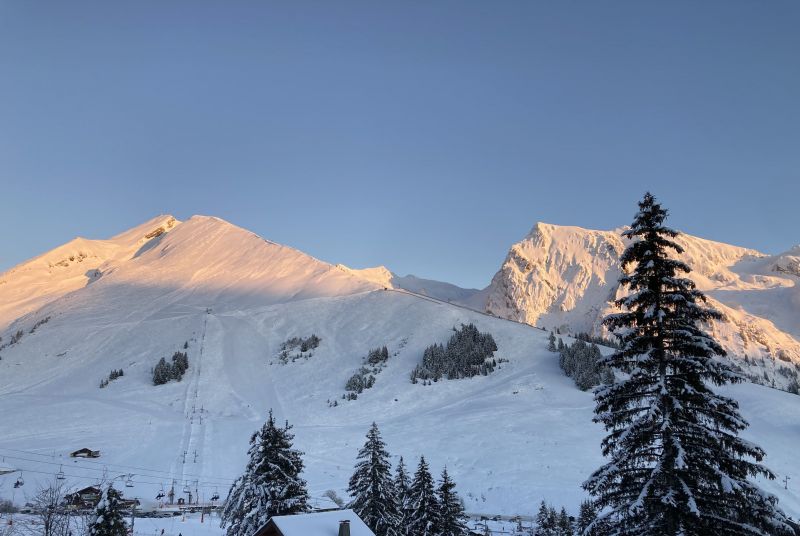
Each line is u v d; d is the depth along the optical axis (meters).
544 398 162.50
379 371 193.88
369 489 50.41
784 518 19.73
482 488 103.62
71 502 71.19
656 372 21.89
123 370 198.75
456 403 165.38
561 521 70.75
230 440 134.00
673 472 20.22
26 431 138.38
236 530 42.88
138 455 119.69
